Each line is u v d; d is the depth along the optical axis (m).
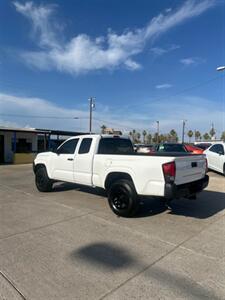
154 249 4.04
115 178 6.07
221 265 3.55
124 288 2.99
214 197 7.76
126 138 7.47
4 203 6.87
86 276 3.23
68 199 7.36
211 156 13.11
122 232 4.76
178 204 6.88
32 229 4.87
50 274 3.27
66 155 7.45
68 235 4.58
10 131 20.80
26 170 15.45
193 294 2.89
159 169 5.14
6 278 3.17
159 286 3.03
